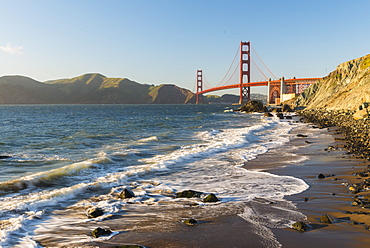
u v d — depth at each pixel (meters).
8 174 11.75
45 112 94.25
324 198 8.12
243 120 49.88
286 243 5.36
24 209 7.59
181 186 10.05
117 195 9.08
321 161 13.58
